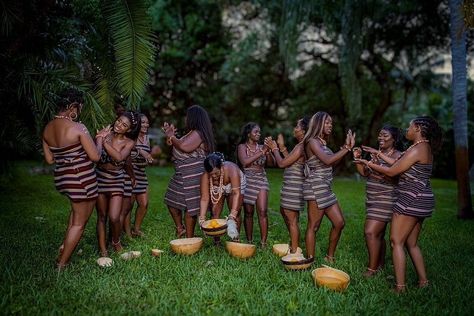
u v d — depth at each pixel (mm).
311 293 3945
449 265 5062
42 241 5594
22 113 6660
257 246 5758
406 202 4027
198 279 4199
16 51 5504
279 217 8297
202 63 21688
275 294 3912
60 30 5996
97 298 3684
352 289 4160
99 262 4574
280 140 5199
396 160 4262
